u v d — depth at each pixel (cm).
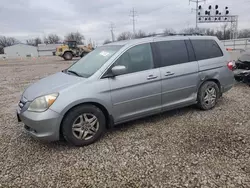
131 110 357
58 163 279
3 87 827
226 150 290
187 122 393
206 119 402
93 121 325
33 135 305
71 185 235
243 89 623
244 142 309
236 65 655
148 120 412
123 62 349
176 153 289
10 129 395
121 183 234
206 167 255
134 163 271
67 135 308
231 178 233
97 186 231
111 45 399
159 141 326
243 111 435
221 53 460
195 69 415
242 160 265
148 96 367
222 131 348
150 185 229
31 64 2002
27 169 268
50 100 296
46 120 291
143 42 374
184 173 246
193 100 428
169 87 387
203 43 440
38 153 306
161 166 261
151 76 365
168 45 397
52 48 7112
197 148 299
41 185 238
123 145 319
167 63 388
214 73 441
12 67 1712
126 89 344
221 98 535
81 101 308
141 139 335
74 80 328
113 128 381
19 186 237
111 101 334
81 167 268
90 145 324
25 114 304
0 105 563
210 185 224
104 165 270
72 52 2500
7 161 288
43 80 376
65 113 303
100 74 330
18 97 650
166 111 429
